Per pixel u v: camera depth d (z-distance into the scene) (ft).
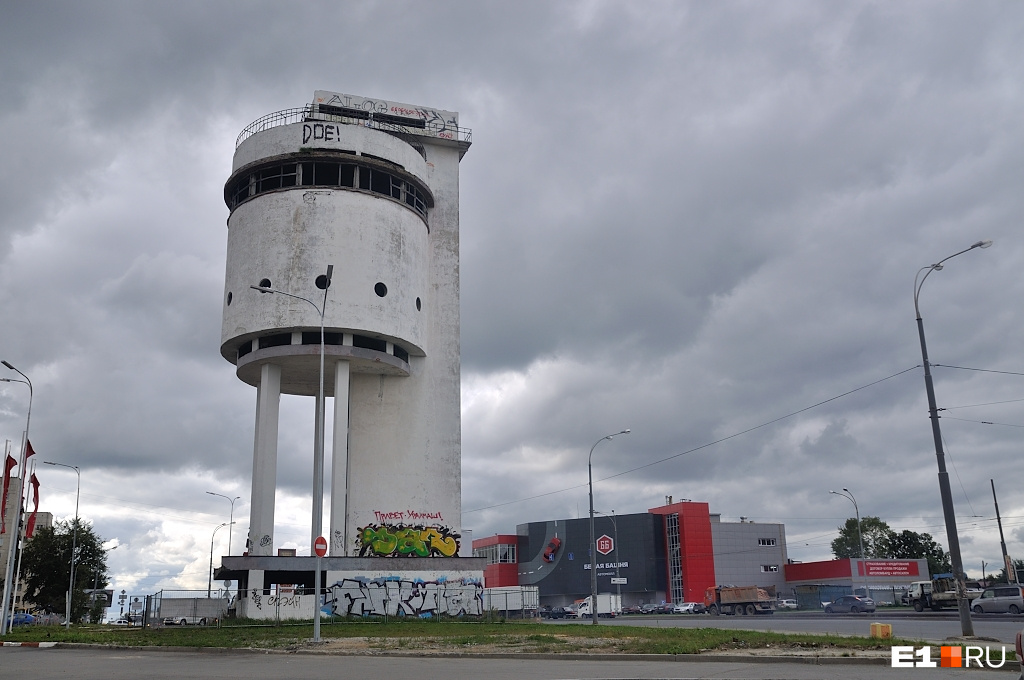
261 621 137.90
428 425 171.42
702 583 329.93
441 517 168.04
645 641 80.33
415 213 168.66
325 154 159.94
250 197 160.45
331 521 151.84
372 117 184.44
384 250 159.63
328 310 152.05
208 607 157.69
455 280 181.06
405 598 153.07
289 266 153.38
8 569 127.54
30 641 100.68
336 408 154.51
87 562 237.04
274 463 150.10
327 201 157.17
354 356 153.99
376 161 163.12
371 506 164.86
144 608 137.49
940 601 181.78
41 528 235.81
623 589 337.52
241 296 155.63
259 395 158.20
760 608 237.04
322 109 180.75
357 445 167.32
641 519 341.62
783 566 343.46
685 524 335.06
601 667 61.52
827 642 74.84
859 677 52.29
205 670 62.39
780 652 67.51
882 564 316.81
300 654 80.84
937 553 405.59
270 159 160.04
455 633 103.40
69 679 55.36
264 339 156.25
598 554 345.31
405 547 164.04
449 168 187.62
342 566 150.51
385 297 157.58
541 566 353.51
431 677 54.90
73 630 128.98
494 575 361.30
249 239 157.79
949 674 53.83
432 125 188.55
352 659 73.72
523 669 60.75
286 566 146.10
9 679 55.83
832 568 319.47
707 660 64.90
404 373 168.25
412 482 167.84
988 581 323.16
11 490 337.52
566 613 254.68
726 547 337.52
